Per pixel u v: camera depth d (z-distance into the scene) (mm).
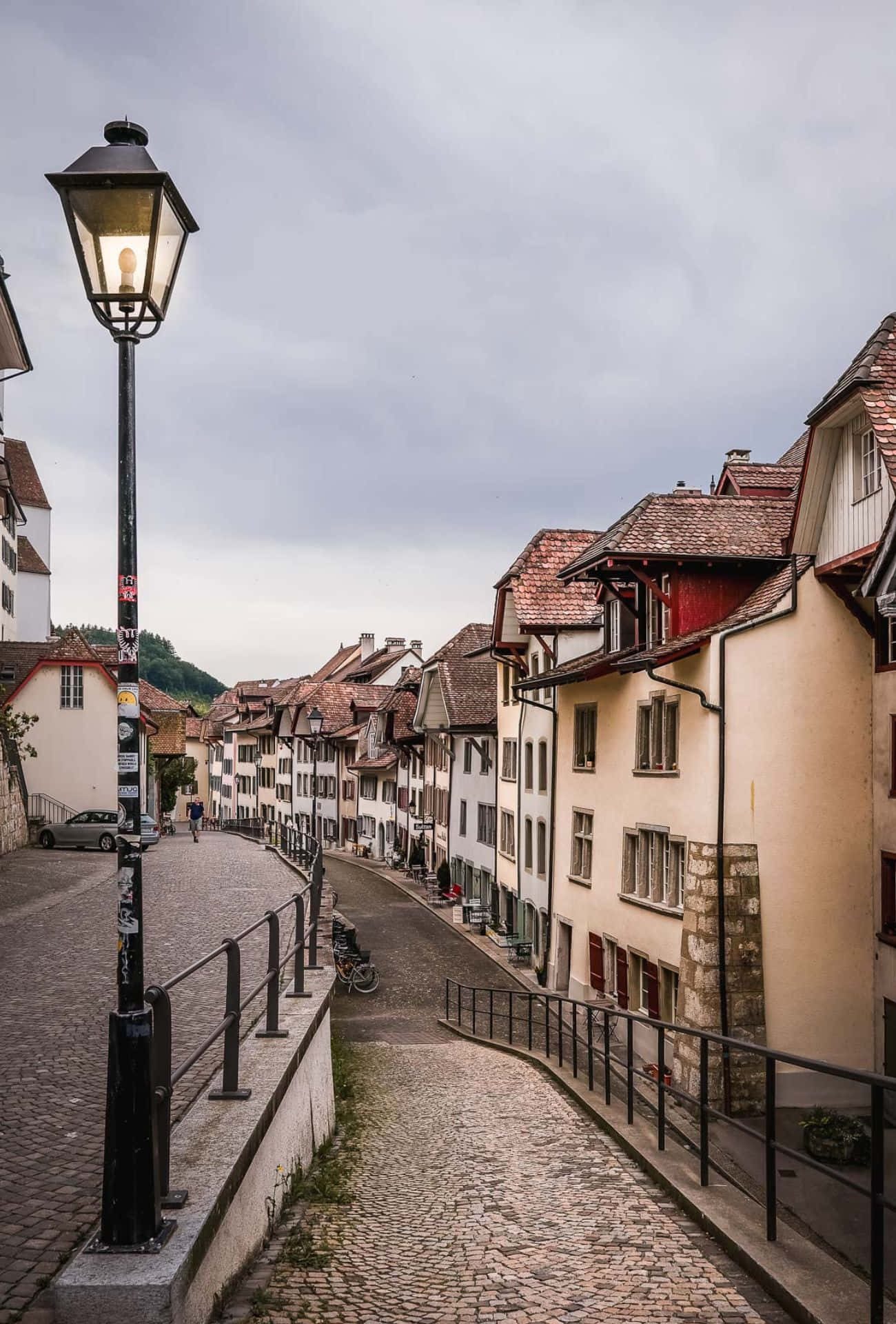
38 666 44812
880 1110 5277
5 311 21344
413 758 56312
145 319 5020
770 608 18734
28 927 17047
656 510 21609
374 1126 11867
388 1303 5797
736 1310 5715
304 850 28219
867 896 18875
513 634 34156
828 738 18922
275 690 95750
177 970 13094
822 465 18219
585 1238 7125
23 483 72875
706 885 18766
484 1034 22422
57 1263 4926
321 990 11383
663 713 21234
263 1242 6734
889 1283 5230
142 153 4969
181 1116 6773
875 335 16672
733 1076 17875
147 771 49719
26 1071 8422
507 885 36781
